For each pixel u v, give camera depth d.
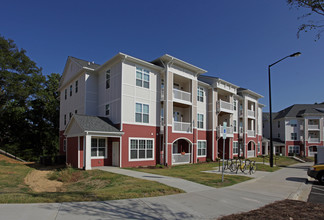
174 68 21.22
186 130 22.09
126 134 17.97
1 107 30.94
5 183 11.92
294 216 5.88
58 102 34.97
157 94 20.64
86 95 20.89
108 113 19.59
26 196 7.30
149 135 19.61
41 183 12.76
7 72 28.08
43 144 34.56
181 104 22.30
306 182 12.61
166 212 6.09
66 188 11.48
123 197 7.46
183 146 24.53
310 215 5.97
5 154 28.31
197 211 6.29
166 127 19.97
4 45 29.39
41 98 32.38
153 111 20.16
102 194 7.87
